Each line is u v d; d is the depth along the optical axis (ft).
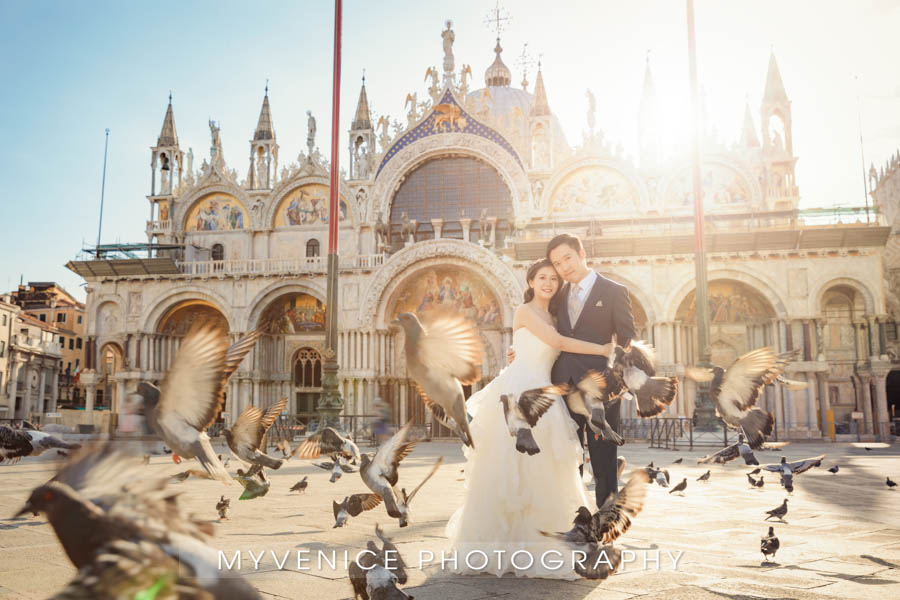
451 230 177.88
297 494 45.16
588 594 16.94
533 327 20.18
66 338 308.19
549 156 173.27
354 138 184.65
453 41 181.78
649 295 154.20
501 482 19.26
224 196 186.91
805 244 150.51
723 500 39.96
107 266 176.55
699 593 17.02
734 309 162.40
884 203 224.94
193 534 8.64
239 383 172.55
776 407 149.18
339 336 168.86
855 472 63.46
